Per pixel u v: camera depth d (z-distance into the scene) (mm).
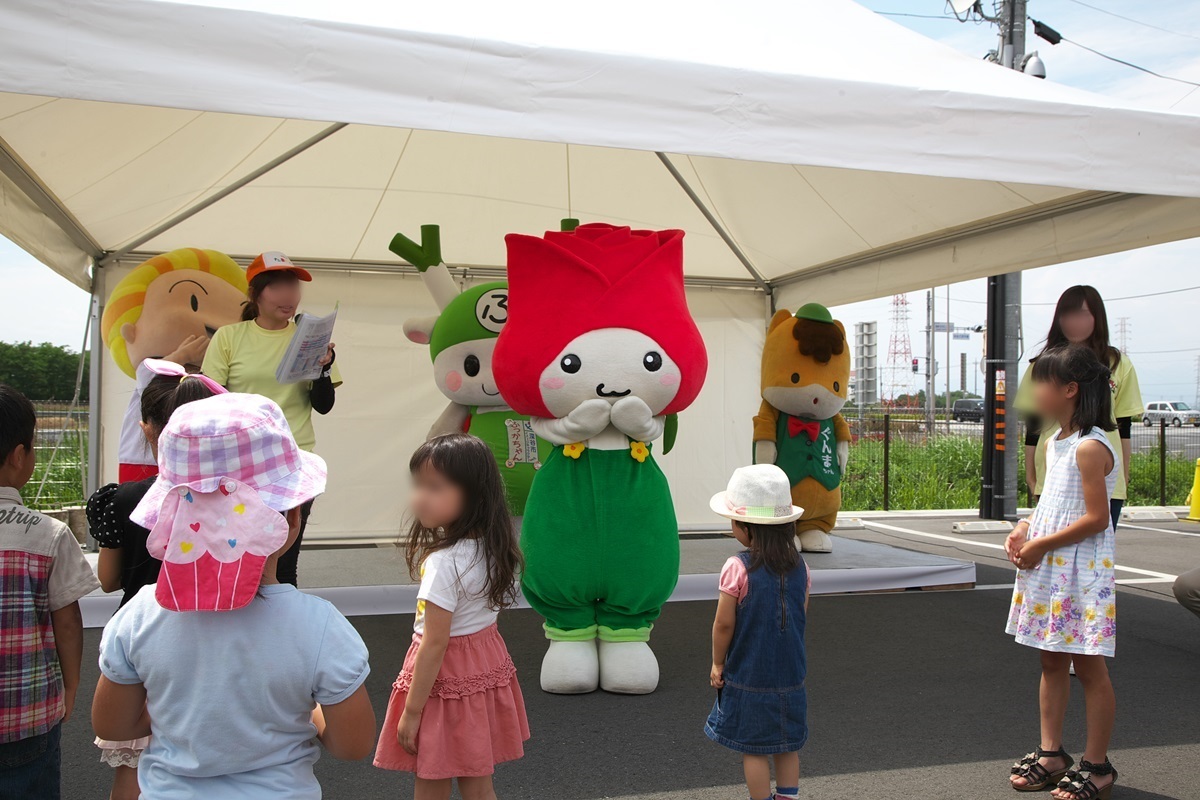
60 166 5691
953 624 5703
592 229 4520
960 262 7059
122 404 7617
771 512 2879
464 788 2576
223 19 3176
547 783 3332
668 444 5102
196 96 3156
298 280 4578
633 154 6984
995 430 11461
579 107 3541
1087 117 4172
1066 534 3199
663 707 4168
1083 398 3271
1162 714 4145
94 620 5207
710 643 5215
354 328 8219
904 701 4281
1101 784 3213
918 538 9922
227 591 1636
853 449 16516
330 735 1869
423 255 6316
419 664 2447
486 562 2508
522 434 5914
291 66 3242
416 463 2527
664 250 4492
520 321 4402
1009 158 4070
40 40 3023
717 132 3699
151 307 5516
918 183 6254
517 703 2656
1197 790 3314
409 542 2627
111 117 5191
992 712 4145
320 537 8086
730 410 9078
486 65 3428
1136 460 16859
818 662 4887
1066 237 6152
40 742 2197
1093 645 3141
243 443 1695
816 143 3822
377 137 6629
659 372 4363
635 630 4422
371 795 3260
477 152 6922
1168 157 4285
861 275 8086
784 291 9078
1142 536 10773
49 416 10555
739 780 3373
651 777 3391
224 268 5914
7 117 4824
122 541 2541
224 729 1725
